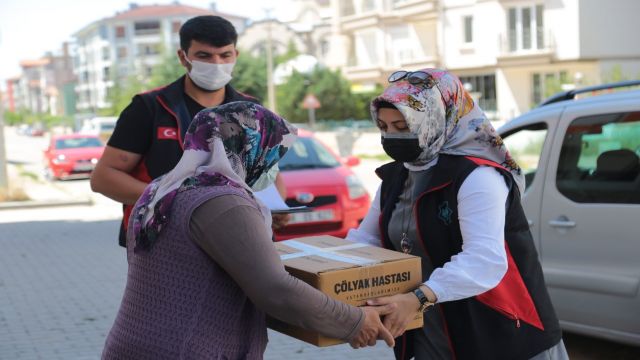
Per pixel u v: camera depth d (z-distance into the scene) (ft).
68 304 24.49
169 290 7.27
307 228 28.35
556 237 17.21
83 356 19.01
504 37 122.83
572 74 116.88
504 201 8.79
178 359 7.09
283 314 7.20
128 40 370.73
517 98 123.34
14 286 27.37
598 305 16.43
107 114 216.95
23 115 458.09
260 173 7.97
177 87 12.15
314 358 18.61
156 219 7.36
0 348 19.70
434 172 8.98
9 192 57.41
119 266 30.94
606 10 113.70
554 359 9.27
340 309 7.61
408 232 9.37
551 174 17.52
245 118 7.66
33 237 40.11
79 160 77.41
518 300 8.96
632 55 115.34
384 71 152.35
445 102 8.83
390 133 8.89
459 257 8.57
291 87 136.56
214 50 11.74
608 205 16.35
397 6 147.84
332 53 169.48
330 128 126.93
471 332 8.93
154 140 11.69
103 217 48.93
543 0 116.67
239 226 7.07
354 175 30.81
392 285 8.34
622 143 16.57
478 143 9.07
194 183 7.32
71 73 444.96
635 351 18.40
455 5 131.64
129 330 7.52
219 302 7.23
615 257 16.17
